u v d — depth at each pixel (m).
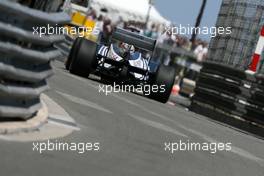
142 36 36.22
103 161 14.30
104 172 13.11
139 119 23.89
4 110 14.77
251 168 19.70
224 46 44.62
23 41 15.09
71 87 27.64
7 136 14.12
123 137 18.66
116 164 14.32
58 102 21.98
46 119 17.50
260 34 39.78
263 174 19.23
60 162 13.04
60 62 46.44
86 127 18.66
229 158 20.50
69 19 17.94
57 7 17.75
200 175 15.90
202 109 40.59
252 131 36.97
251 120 37.00
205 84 40.69
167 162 16.38
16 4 14.29
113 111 23.94
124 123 21.64
